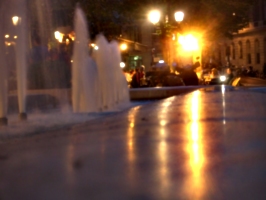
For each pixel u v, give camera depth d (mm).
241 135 5336
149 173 3666
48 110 11250
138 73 22141
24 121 8664
